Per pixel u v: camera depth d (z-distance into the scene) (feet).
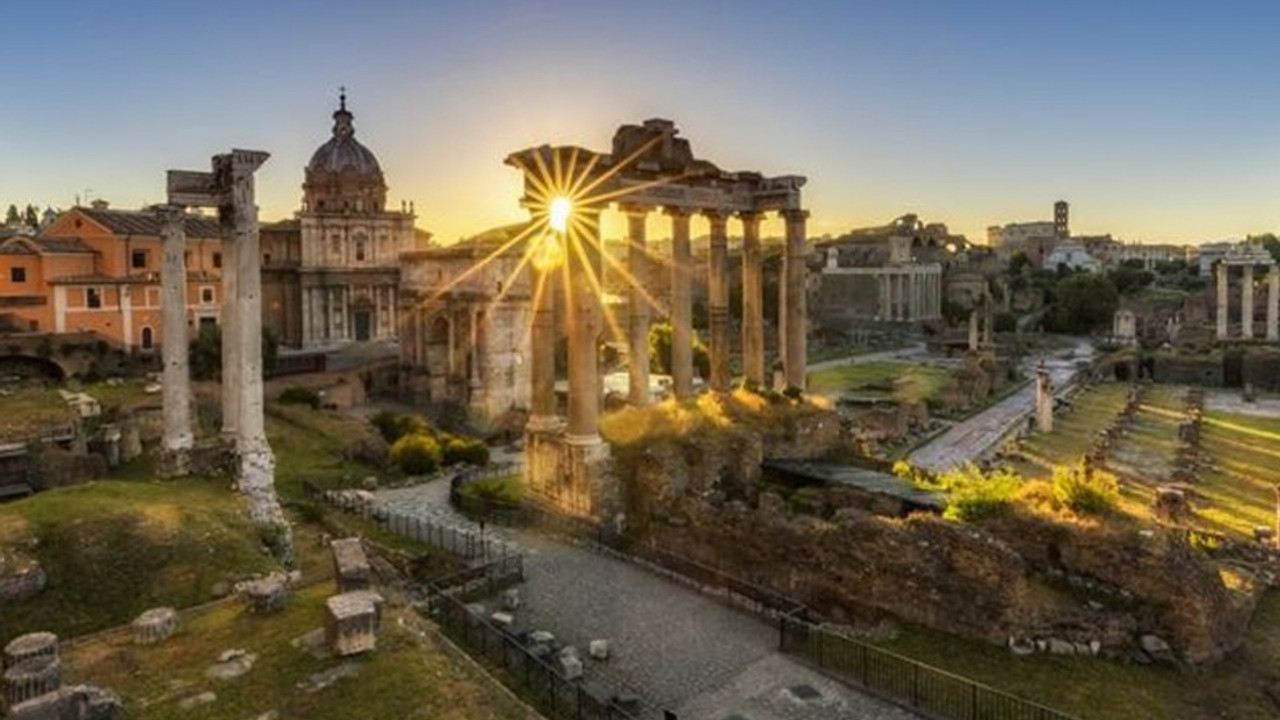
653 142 131.03
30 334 229.66
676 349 141.28
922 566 83.66
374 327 337.72
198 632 68.59
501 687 61.77
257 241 115.96
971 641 79.46
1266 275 542.16
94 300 251.39
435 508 134.62
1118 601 79.61
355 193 344.69
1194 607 75.46
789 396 144.87
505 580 98.58
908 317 578.25
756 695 73.72
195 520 93.76
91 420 152.97
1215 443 224.94
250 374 114.21
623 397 195.83
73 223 267.18
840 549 90.12
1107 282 587.27
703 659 80.38
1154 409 287.89
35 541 83.41
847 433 142.92
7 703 52.85
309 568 93.56
